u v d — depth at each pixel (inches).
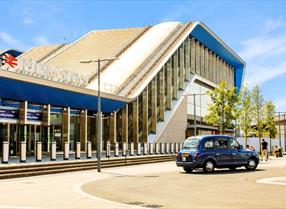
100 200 518.0
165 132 2354.8
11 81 1172.5
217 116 2242.9
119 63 2341.3
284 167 1163.9
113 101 1772.9
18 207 463.2
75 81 1518.2
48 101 1401.3
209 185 702.5
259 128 2290.8
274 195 569.0
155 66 2306.8
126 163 1325.0
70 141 1638.8
